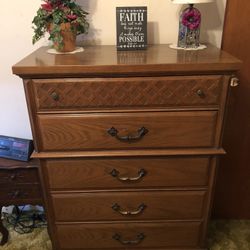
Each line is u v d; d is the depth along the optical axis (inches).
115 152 42.7
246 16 49.5
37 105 39.4
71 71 36.6
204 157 43.9
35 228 63.2
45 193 46.6
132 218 49.3
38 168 47.9
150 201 47.6
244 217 65.7
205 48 46.6
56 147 42.3
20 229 62.9
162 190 46.8
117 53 44.3
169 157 43.8
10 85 56.4
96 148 42.5
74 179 45.3
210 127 41.2
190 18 45.2
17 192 51.9
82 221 49.4
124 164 44.3
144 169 44.6
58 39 42.9
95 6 50.1
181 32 46.8
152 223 49.9
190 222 50.0
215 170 45.2
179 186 46.4
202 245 52.6
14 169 49.5
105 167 44.5
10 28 51.8
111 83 38.0
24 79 37.7
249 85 54.1
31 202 52.9
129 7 44.8
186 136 41.8
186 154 42.9
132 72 36.9
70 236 50.9
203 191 47.0
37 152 42.8
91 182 45.6
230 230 62.4
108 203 47.7
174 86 38.4
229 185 62.7
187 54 42.3
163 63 36.7
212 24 51.9
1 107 58.4
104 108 39.8
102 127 40.9
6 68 54.9
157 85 38.3
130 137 41.3
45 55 43.3
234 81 38.5
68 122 40.6
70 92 38.5
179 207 48.4
